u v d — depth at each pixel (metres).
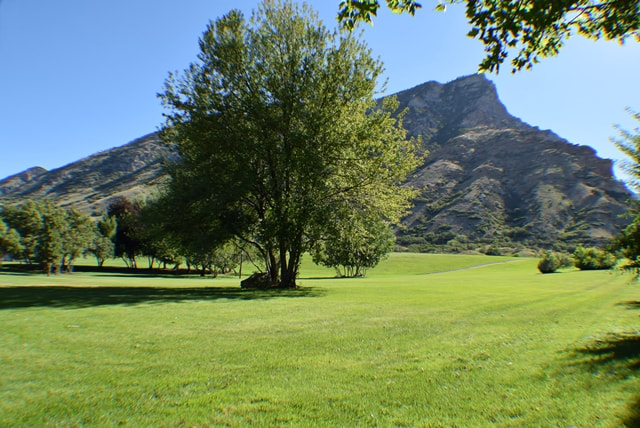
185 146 22.95
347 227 23.02
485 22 6.47
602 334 8.62
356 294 19.34
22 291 18.92
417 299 16.56
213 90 22.45
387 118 21.81
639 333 8.72
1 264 63.47
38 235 52.56
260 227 23.00
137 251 69.12
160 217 22.48
